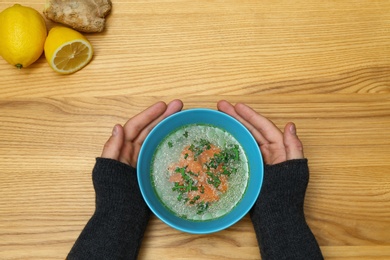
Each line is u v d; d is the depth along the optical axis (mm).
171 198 543
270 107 619
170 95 617
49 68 613
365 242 589
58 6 580
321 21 642
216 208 543
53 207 587
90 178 595
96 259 516
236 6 638
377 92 629
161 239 580
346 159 611
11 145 597
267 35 636
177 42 628
